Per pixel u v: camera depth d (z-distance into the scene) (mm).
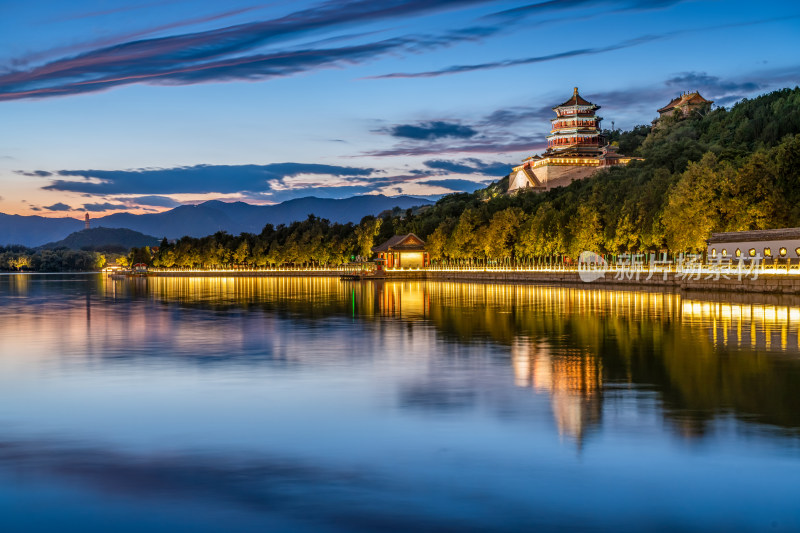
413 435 26641
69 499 20828
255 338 56781
